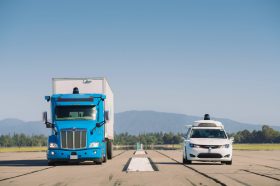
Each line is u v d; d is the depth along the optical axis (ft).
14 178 55.93
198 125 86.58
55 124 82.43
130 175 58.75
